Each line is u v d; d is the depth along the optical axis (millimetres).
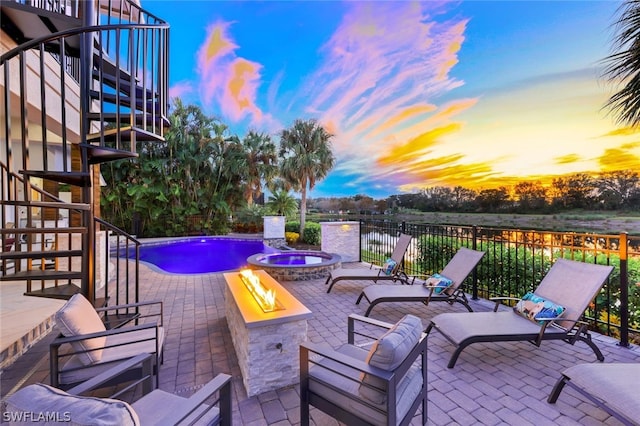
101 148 3482
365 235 9508
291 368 2764
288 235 15266
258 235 17234
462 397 2537
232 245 15156
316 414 2332
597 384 2047
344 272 6129
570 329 3035
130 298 5586
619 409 1845
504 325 3191
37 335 3785
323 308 4973
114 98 4496
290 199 17953
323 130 15750
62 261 6191
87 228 3625
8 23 3898
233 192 18438
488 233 5285
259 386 2625
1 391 2736
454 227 6008
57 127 6516
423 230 6949
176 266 10648
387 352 1706
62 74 3236
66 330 2324
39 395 1101
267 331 2662
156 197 15906
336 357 1906
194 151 17000
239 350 3061
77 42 4336
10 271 5805
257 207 19266
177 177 16547
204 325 4246
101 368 2387
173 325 4250
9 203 2965
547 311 3156
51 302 4770
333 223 9508
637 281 3760
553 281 3523
